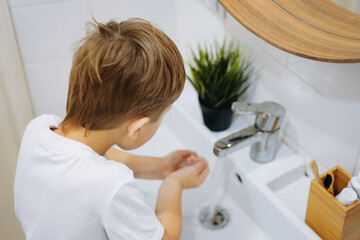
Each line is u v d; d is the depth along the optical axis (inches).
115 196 25.4
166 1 47.9
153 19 48.9
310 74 33.9
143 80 23.7
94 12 45.3
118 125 26.0
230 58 41.6
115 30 24.6
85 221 26.0
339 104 32.0
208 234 39.0
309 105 35.4
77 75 24.8
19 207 29.3
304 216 35.9
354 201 29.3
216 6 42.6
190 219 40.4
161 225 28.6
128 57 23.4
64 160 26.0
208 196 42.6
